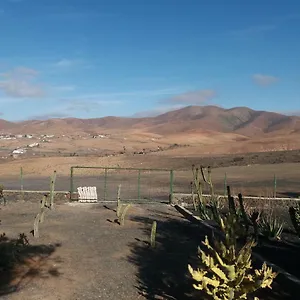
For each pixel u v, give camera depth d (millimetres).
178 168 44312
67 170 43406
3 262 9969
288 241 12281
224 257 6852
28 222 16375
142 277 9586
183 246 12594
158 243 13031
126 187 30125
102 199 23906
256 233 11727
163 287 8883
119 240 13406
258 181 31078
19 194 25047
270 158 47031
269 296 7961
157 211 19781
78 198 22891
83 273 9844
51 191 20234
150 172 41188
